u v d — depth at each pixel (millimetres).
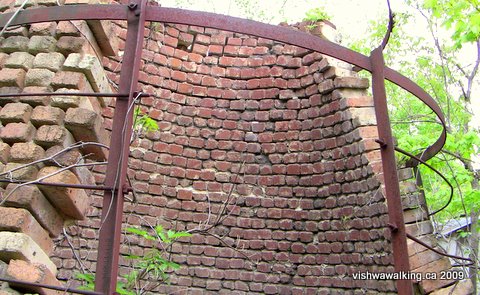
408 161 3910
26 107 2326
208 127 4629
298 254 4359
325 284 4191
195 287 4363
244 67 4723
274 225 4457
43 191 2205
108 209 1814
